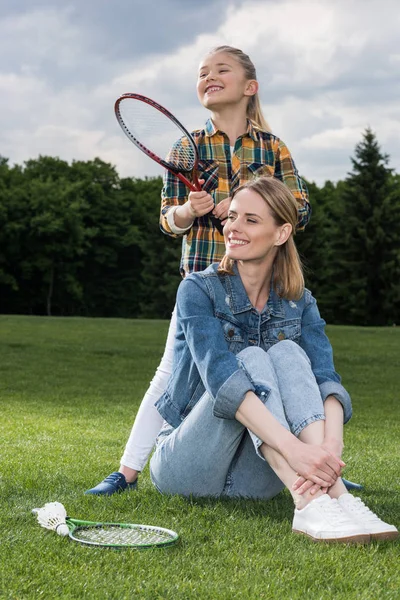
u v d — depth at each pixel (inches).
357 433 290.5
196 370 146.6
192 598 98.6
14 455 213.3
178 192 184.9
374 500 160.7
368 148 2282.2
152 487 168.7
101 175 2783.0
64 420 299.3
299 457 126.3
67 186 2588.6
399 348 761.0
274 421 129.0
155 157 175.9
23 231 2507.4
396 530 124.6
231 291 147.4
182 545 120.6
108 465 199.8
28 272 2532.0
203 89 185.8
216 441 140.6
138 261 2691.9
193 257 182.1
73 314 2642.7
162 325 1019.9
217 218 172.2
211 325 141.3
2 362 560.1
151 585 102.1
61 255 2534.5
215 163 184.9
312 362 149.5
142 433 163.8
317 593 101.7
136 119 181.6
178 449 145.3
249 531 128.2
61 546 118.1
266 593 100.7
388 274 2223.2
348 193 2274.9
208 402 138.4
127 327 963.3
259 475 147.7
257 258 145.1
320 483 126.4
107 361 602.2
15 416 306.0
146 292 2527.1
